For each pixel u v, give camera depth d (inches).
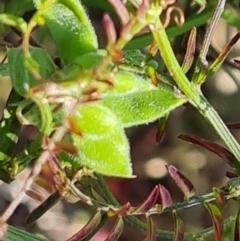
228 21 7.2
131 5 5.7
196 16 6.6
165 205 5.8
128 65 5.2
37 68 5.0
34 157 5.7
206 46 5.5
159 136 6.2
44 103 4.8
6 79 9.7
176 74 5.2
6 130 6.0
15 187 9.8
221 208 8.2
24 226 9.9
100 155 5.1
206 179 10.5
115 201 6.3
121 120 5.1
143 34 6.4
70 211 10.3
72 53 5.1
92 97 4.8
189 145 10.5
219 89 9.7
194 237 6.4
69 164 5.5
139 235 10.3
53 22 5.1
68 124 4.9
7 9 6.3
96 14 9.1
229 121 9.6
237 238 5.8
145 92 5.2
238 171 5.8
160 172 10.4
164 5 4.7
